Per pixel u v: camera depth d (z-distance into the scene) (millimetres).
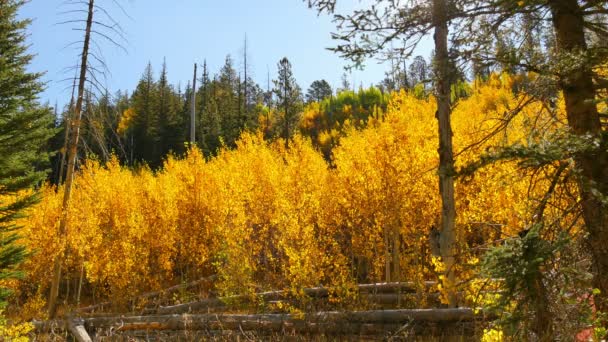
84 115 15141
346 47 4402
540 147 3525
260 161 17922
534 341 3572
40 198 14867
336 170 16609
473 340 6789
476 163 3580
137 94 47406
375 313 8820
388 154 12719
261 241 16047
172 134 43844
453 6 4098
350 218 15680
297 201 15602
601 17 4531
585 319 3357
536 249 3279
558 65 3799
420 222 13086
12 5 15688
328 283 13531
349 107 50500
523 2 3859
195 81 30750
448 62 4188
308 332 9227
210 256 18188
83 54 14352
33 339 11477
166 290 16547
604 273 3668
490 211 10250
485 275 3662
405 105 12883
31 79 15398
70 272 20109
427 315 8188
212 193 18281
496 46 4219
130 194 19266
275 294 12781
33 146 15719
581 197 3889
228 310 12797
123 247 16656
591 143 3336
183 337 10188
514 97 5047
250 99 59375
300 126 48125
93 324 11773
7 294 14492
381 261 15297
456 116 13938
